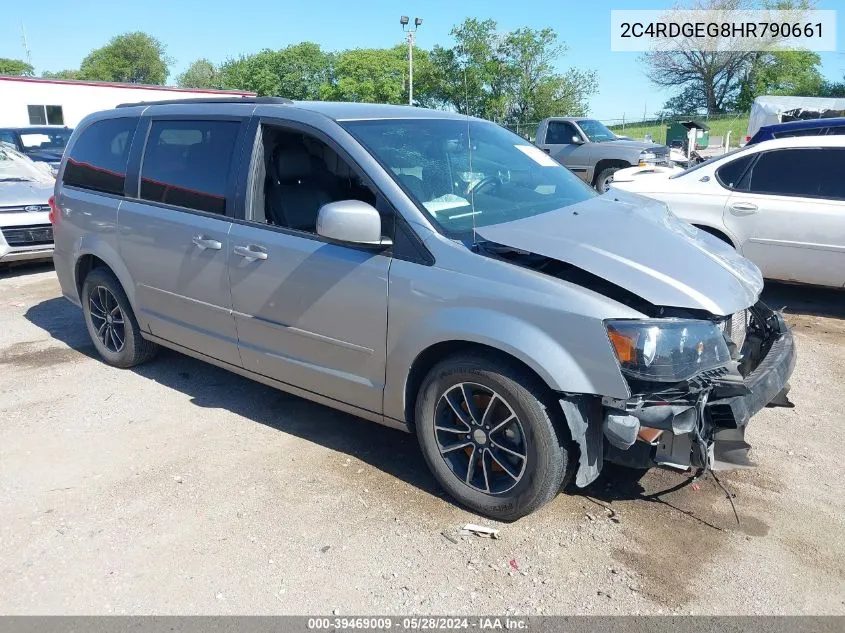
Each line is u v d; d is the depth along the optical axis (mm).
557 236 3273
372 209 3312
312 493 3535
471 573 2941
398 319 3332
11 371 5215
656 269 3068
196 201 4277
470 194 3664
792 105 21359
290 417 4418
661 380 2836
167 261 4434
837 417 4414
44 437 4137
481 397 3283
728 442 3027
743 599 2789
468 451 3371
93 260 5211
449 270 3197
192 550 3092
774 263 6758
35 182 9016
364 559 3031
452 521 3305
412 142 3832
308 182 4070
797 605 2758
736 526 3262
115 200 4824
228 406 4574
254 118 4062
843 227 6344
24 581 2904
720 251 3602
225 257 4051
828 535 3191
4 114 27969
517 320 2996
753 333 3717
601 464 3125
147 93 31109
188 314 4430
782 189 6699
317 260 3607
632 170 9016
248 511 3377
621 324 2854
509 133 4672
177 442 4078
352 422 4352
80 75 77750
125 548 3107
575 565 2990
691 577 2916
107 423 4324
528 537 3180
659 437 2973
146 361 5254
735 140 35219
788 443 4070
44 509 3404
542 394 3027
